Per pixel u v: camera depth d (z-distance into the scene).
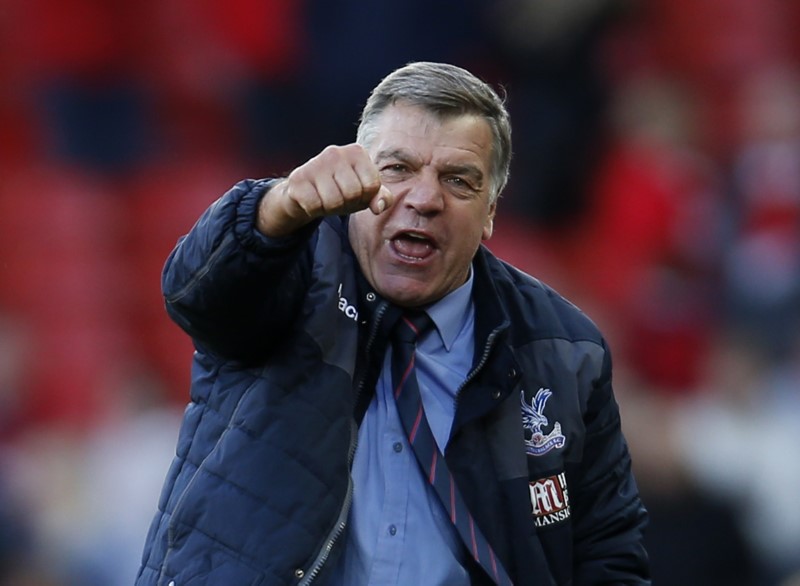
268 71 36.22
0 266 33.09
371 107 11.80
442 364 12.01
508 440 11.86
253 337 11.17
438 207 11.55
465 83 11.74
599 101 35.94
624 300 34.22
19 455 27.38
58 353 31.33
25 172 35.09
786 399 30.23
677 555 22.58
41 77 36.06
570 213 35.25
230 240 10.57
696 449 26.22
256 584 10.75
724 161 39.16
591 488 12.41
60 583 25.44
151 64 36.66
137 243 34.38
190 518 11.05
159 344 32.34
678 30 40.44
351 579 11.45
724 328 34.38
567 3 35.44
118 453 27.16
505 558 11.59
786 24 42.56
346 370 11.47
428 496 11.65
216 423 11.38
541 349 12.23
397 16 34.88
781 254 35.31
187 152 36.16
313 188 10.28
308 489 11.00
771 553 27.73
